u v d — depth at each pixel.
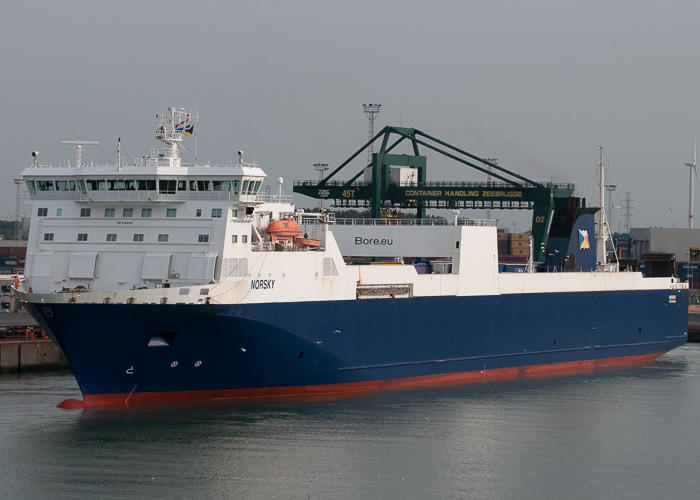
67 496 74.19
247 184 96.50
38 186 101.81
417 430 93.31
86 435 88.38
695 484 79.44
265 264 97.38
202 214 96.38
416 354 112.31
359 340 106.12
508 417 99.81
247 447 86.06
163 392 96.38
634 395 112.00
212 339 94.50
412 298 111.06
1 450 84.38
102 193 98.44
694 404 107.12
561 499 75.56
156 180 96.56
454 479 79.44
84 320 89.75
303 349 101.12
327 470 80.62
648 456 86.81
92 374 93.25
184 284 94.88
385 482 78.25
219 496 74.44
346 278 104.62
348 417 96.81
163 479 77.75
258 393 100.75
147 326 91.06
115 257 97.81
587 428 96.06
